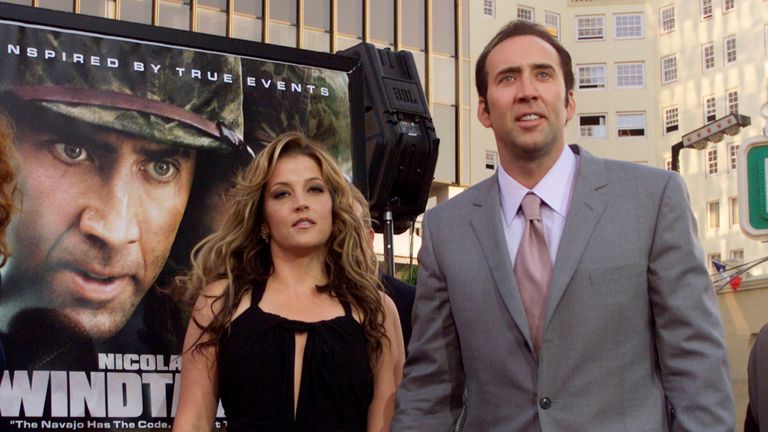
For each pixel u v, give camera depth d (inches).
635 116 1638.8
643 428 110.9
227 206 149.0
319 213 130.3
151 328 142.3
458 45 1130.0
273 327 125.6
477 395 118.8
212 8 990.4
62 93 141.6
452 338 124.5
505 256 117.8
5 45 139.0
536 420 113.7
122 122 144.7
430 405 123.3
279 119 155.9
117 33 146.0
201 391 126.2
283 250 131.3
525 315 115.3
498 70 118.2
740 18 1539.1
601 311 112.7
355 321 129.1
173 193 146.3
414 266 1055.0
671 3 1625.2
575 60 1642.5
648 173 117.3
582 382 112.2
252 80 154.6
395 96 197.8
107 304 140.6
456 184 1120.2
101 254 141.2
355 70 164.7
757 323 794.2
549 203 119.1
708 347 109.9
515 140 117.2
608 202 116.1
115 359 140.0
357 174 161.9
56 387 136.6
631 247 113.7
